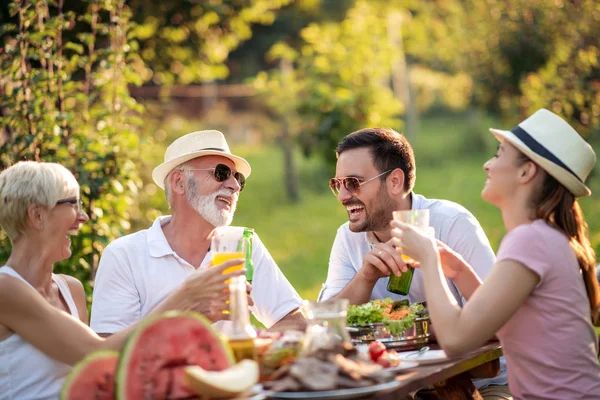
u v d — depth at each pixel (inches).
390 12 626.2
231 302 100.8
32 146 202.1
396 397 97.5
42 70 207.5
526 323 109.7
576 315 109.2
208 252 152.0
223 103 968.9
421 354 118.9
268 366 100.0
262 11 398.0
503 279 106.9
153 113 401.7
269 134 978.1
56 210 118.2
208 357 92.7
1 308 112.2
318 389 92.0
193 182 148.7
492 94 490.0
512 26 452.8
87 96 227.5
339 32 417.1
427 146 1010.7
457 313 108.1
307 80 398.3
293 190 772.6
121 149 217.8
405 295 147.9
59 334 112.9
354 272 161.5
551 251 108.6
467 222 149.6
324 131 377.1
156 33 350.9
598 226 506.3
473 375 135.3
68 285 130.7
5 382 114.1
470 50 494.9
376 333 125.6
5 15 257.9
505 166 115.5
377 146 148.1
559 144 112.8
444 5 627.2
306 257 542.6
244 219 685.9
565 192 114.5
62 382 116.8
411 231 115.0
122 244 148.3
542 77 431.2
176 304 116.6
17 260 117.9
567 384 108.5
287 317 155.6
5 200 116.6
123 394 87.4
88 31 275.3
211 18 358.9
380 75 406.0
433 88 1106.7
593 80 406.6
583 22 410.3
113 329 143.6
